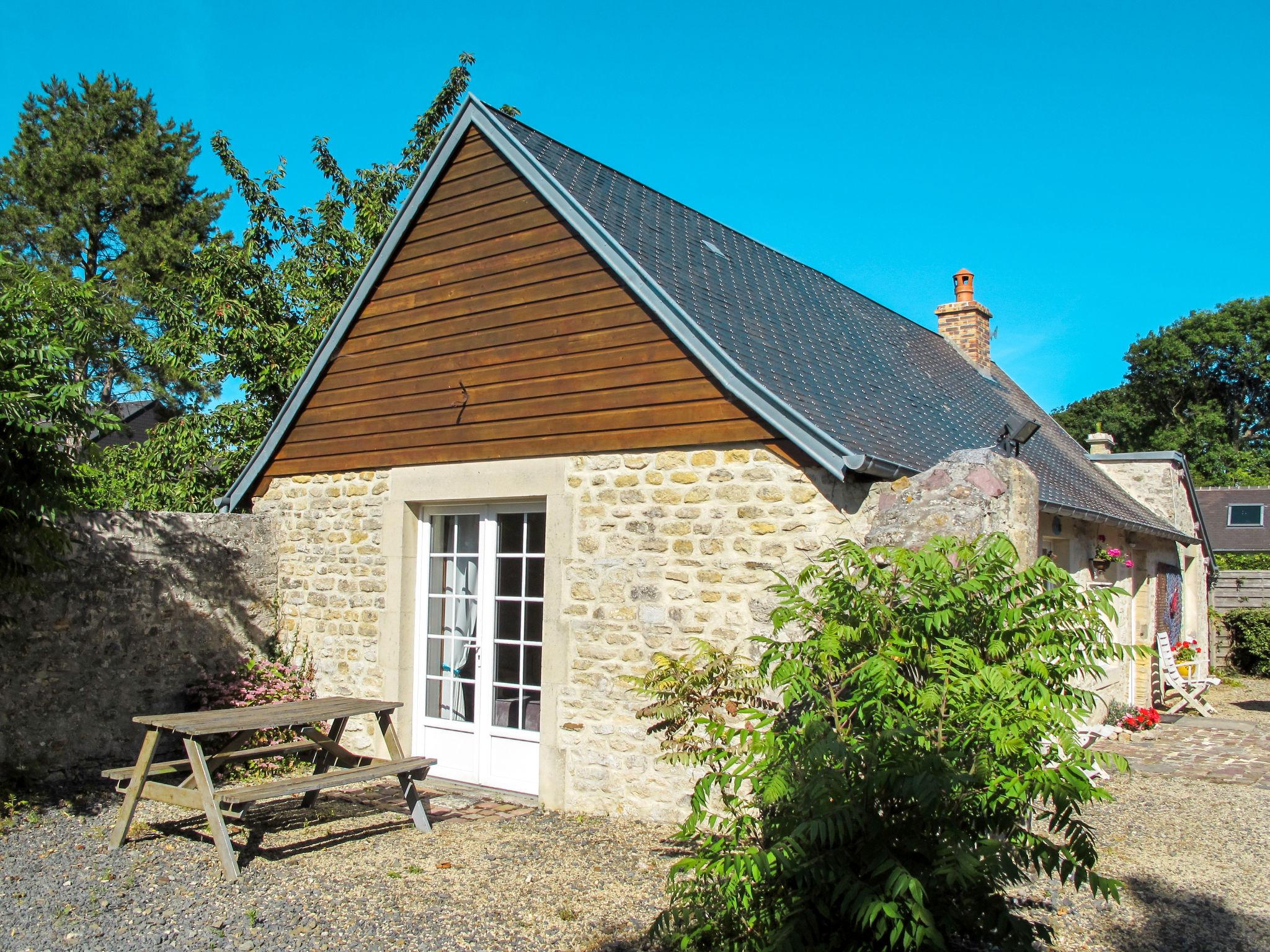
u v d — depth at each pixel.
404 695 8.16
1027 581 4.29
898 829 3.92
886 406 7.96
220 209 28.41
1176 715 12.34
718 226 10.16
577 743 6.93
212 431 13.73
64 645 7.57
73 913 4.86
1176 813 7.13
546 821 6.67
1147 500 14.42
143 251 25.31
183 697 8.35
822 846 3.89
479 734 7.78
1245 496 26.25
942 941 3.53
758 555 6.27
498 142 7.70
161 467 13.77
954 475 5.54
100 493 13.43
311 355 13.64
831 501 6.03
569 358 7.23
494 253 7.76
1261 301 38.22
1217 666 17.62
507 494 7.46
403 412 8.27
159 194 27.23
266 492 9.38
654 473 6.76
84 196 26.47
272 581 9.16
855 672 4.25
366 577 8.46
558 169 7.84
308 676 8.80
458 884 5.33
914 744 3.88
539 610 7.51
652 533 6.72
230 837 6.13
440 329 8.07
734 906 3.86
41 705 7.41
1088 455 15.06
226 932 4.64
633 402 6.87
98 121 28.03
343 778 5.96
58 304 6.50
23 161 27.08
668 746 5.50
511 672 7.65
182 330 14.06
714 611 6.40
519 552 7.70
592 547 6.99
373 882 5.36
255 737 8.27
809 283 10.90
